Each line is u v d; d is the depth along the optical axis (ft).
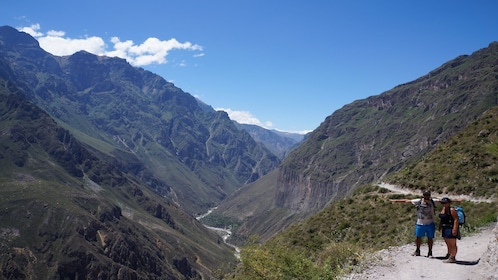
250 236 68.18
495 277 40.40
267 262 60.39
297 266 58.18
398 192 154.92
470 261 50.75
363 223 130.93
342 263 61.93
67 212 563.48
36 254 489.67
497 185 126.00
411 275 47.57
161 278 576.20
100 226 574.56
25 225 526.57
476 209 108.88
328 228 140.26
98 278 489.67
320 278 54.60
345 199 166.09
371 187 169.78
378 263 55.42
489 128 166.30
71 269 485.15
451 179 144.87
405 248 64.49
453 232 51.13
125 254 553.64
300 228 150.61
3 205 551.59
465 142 169.37
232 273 74.74
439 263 51.34
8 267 449.89
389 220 124.26
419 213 57.00
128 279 510.17
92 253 510.17
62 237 522.88
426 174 160.15
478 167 143.13
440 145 186.60
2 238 492.54
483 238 65.51
